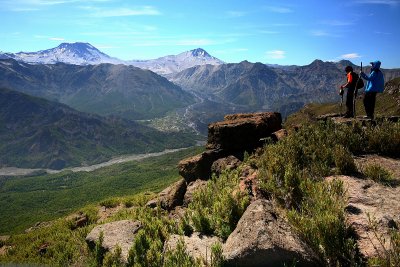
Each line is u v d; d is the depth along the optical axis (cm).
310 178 1139
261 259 742
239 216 1034
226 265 768
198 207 1194
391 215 827
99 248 1146
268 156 1390
